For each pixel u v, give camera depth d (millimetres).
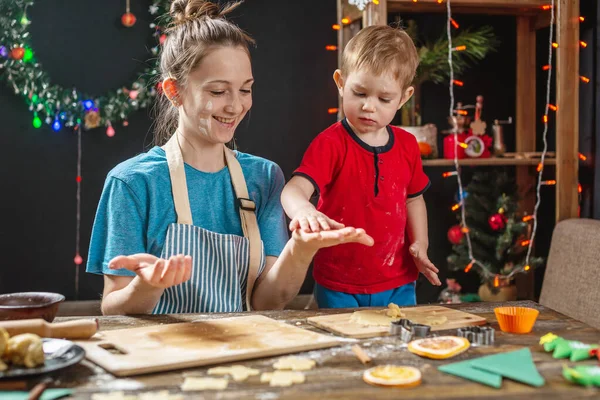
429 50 3080
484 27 3184
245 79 1575
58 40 3533
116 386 949
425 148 2912
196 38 1561
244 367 1022
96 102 3518
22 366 982
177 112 1829
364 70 1751
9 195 3578
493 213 2998
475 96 3506
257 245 1626
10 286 3605
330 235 1297
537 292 3387
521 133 3385
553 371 1004
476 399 898
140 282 1368
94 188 3633
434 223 3592
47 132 3576
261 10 3643
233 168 1671
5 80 3498
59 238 3629
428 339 1142
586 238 2500
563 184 2873
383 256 1889
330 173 1845
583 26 3020
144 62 3588
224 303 1564
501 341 1160
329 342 1129
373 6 2717
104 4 3555
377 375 967
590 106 2984
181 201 1582
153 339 1141
